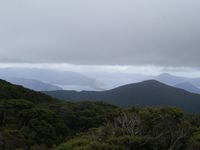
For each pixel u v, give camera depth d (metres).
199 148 13.93
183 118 16.27
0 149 33.47
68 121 51.22
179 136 14.64
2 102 50.09
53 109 55.22
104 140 14.63
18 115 46.72
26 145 36.19
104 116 52.47
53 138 42.47
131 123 15.62
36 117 46.66
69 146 14.98
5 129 40.53
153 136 14.88
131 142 13.97
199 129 15.83
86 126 51.53
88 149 13.70
